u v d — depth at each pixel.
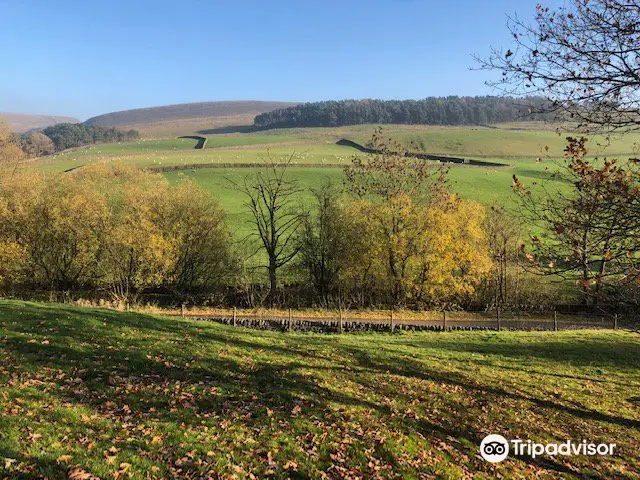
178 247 47.00
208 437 10.03
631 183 10.41
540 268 11.34
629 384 20.55
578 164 10.56
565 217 11.03
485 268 44.00
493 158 125.62
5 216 45.47
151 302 43.66
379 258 46.06
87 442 8.98
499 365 21.97
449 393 16.41
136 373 14.00
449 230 44.75
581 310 41.50
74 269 48.06
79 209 46.62
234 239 57.19
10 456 7.92
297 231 52.06
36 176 50.41
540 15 10.48
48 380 12.38
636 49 9.84
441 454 11.28
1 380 11.79
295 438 10.71
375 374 17.66
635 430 15.12
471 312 41.88
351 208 48.88
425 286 45.31
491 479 10.46
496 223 46.69
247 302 43.91
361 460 10.12
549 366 22.56
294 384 14.77
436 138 156.75
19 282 46.31
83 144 187.75
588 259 10.87
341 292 48.38
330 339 25.23
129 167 63.84
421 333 31.67
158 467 8.45
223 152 138.62
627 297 11.11
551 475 11.25
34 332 17.02
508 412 15.25
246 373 15.55
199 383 13.80
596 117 10.56
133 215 47.50
